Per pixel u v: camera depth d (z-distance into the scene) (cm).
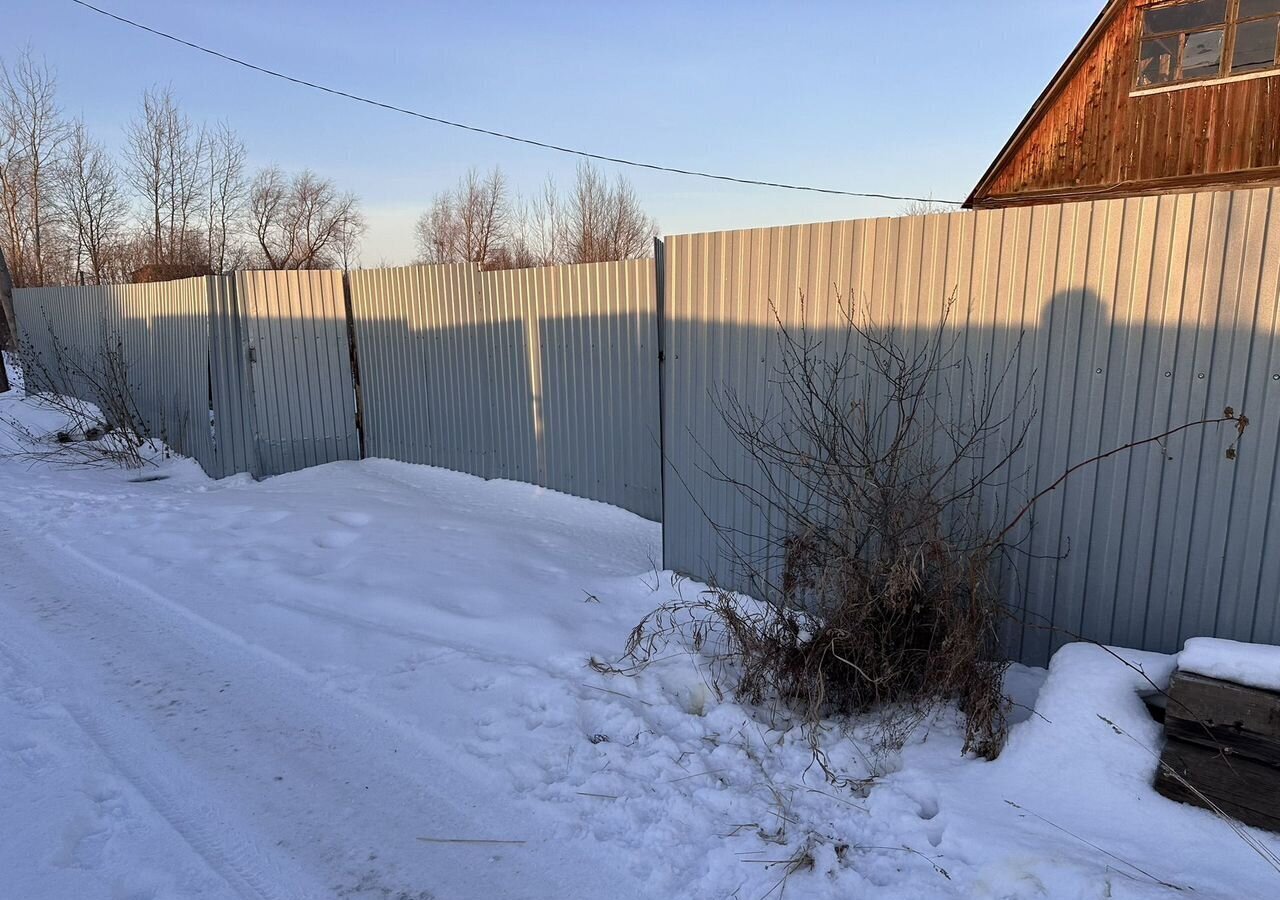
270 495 810
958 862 265
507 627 461
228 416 935
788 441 467
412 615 486
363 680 410
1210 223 326
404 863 280
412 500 769
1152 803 274
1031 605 388
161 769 333
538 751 343
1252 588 329
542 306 743
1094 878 244
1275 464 319
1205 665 276
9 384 1666
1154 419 347
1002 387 387
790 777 323
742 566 496
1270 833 257
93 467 1020
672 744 342
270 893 264
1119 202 347
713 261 494
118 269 3098
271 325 908
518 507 745
